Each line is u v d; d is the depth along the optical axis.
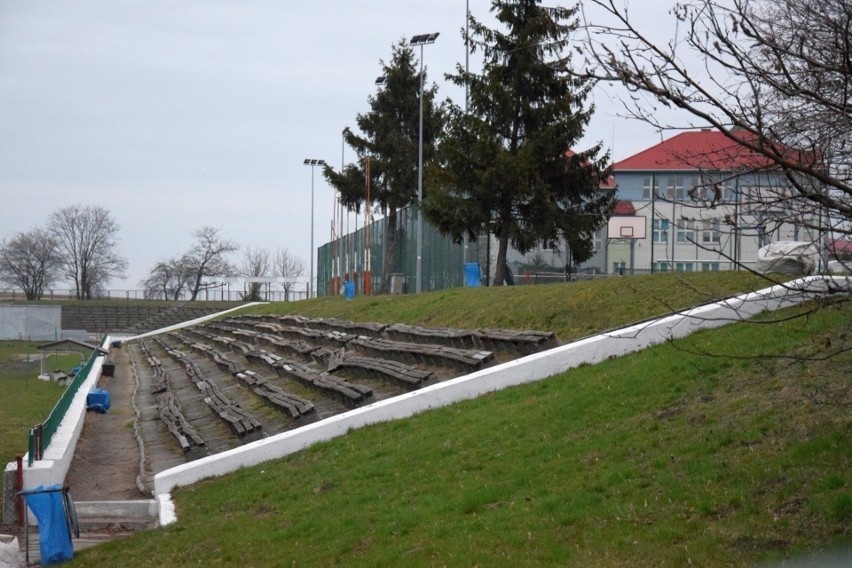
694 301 18.88
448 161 34.53
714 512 9.90
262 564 12.14
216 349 45.94
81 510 18.47
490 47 33.34
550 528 10.64
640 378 15.47
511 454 13.91
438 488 13.39
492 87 33.06
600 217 34.38
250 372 31.56
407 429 17.48
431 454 15.23
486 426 15.82
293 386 26.97
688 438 12.27
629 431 13.30
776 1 13.63
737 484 10.33
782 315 16.47
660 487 10.89
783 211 8.04
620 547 9.66
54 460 19.77
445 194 34.53
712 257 32.47
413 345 24.39
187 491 18.00
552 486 12.02
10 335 82.19
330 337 31.69
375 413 18.72
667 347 16.86
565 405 15.47
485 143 33.12
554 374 18.08
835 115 8.19
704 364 14.98
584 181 34.31
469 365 20.33
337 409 21.31
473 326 24.84
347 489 14.70
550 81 32.94
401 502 13.23
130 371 52.56
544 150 32.94
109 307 100.19
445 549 10.77
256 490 16.38
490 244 38.00
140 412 32.56
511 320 23.61
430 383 20.17
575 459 12.83
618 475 11.59
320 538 12.59
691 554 9.05
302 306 52.59
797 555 8.51
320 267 79.06
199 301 108.81
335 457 17.09
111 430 29.28
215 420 25.67
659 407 14.02
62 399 26.08
